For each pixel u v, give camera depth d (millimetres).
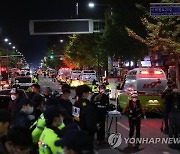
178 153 11898
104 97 12945
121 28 36062
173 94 13969
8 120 4840
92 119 7844
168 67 36500
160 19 25922
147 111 21203
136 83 21812
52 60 136250
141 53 37406
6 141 4062
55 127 5203
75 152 3252
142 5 32406
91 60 66188
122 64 49531
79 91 8117
